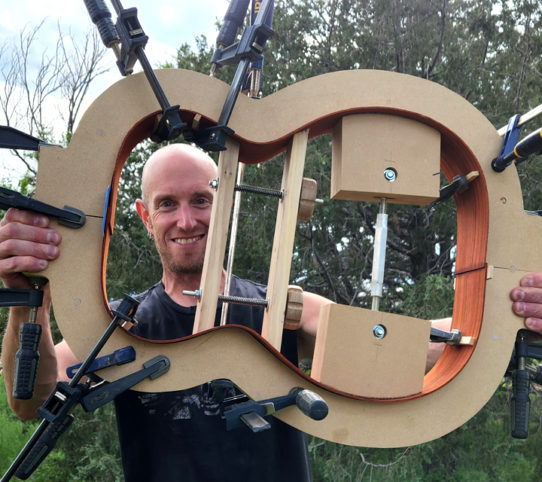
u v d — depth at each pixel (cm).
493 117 694
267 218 634
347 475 582
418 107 139
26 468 114
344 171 135
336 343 131
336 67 730
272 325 134
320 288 712
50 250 121
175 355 124
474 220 147
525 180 627
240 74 129
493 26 737
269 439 170
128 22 124
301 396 121
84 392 118
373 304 135
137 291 645
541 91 689
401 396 132
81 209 123
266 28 130
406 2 720
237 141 133
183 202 179
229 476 166
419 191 137
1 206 119
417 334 134
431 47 717
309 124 135
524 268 142
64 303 121
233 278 190
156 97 127
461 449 594
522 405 141
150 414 169
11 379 157
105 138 125
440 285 578
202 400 170
